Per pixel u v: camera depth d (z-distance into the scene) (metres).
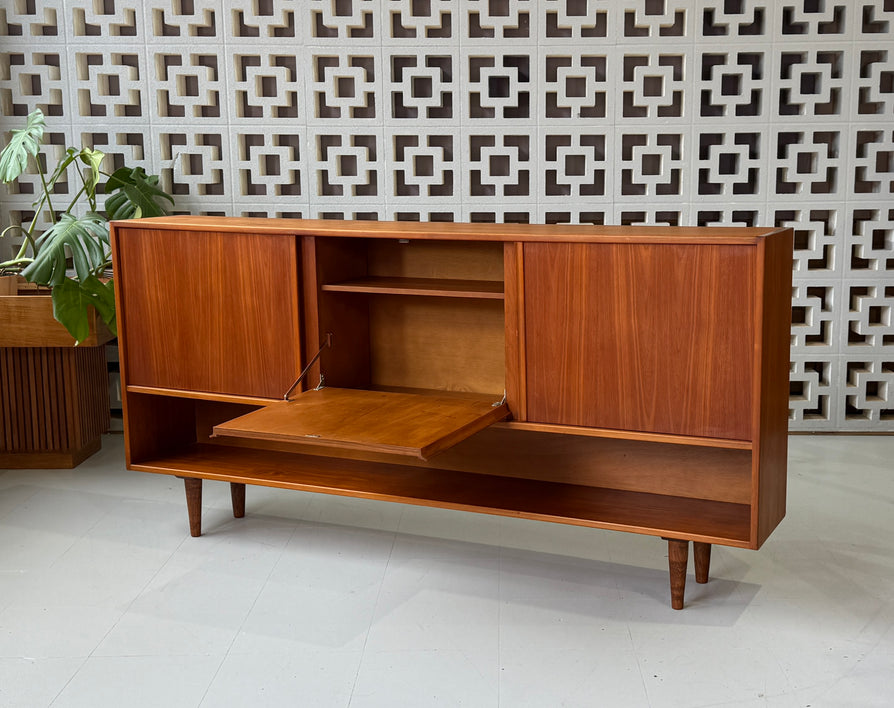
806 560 3.45
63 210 5.00
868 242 4.76
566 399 3.12
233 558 3.53
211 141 5.10
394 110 4.95
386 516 3.94
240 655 2.83
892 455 4.62
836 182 4.72
